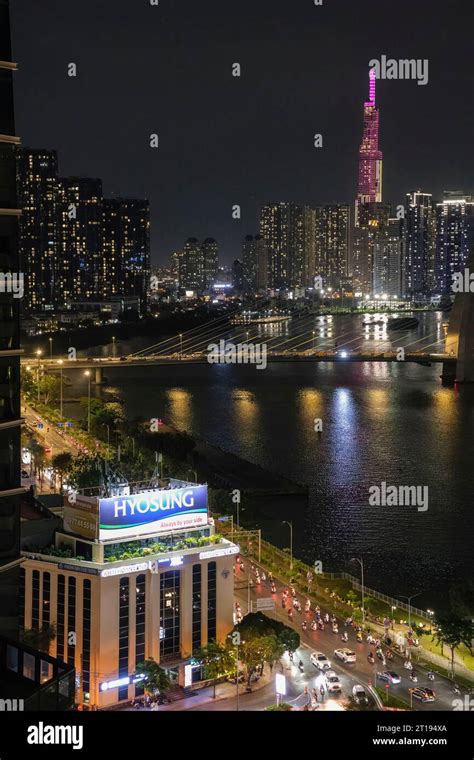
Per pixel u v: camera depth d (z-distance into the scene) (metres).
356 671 150.88
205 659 146.12
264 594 187.00
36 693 64.44
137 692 145.25
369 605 183.50
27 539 156.12
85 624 144.12
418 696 139.12
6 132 69.50
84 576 144.00
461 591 182.62
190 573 151.50
